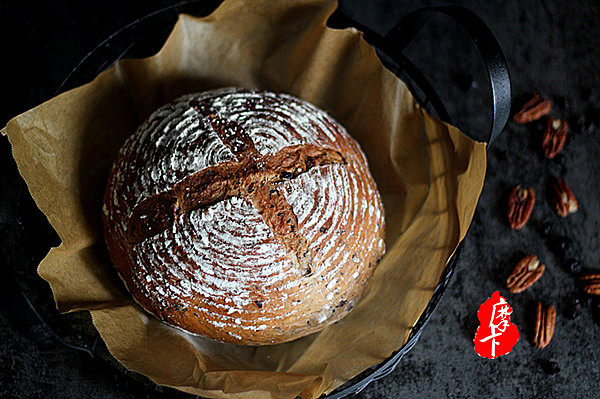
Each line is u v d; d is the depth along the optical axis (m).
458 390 0.54
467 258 0.56
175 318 0.46
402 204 0.49
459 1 0.60
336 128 0.48
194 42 0.48
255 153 0.45
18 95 0.58
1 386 0.52
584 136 0.58
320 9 0.47
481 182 0.42
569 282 0.56
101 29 0.59
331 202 0.45
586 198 0.58
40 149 0.45
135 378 0.49
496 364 0.55
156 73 0.48
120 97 0.48
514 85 0.59
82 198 0.47
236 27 0.48
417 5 0.60
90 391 0.53
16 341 0.53
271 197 0.44
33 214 0.51
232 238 0.44
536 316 0.55
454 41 0.59
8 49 0.58
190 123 0.46
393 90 0.48
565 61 0.60
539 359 0.55
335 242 0.45
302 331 0.46
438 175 0.47
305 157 0.45
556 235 0.57
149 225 0.45
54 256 0.45
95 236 0.47
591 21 0.60
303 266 0.44
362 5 0.60
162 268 0.44
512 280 0.55
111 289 0.47
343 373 0.45
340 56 0.49
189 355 0.46
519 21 0.60
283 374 0.45
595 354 0.55
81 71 0.55
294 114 0.47
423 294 0.45
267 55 0.50
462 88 0.59
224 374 0.45
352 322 0.47
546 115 0.59
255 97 0.47
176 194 0.45
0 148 0.53
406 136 0.48
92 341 0.49
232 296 0.44
